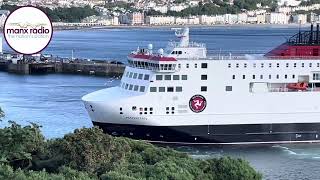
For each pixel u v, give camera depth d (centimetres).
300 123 13862
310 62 13888
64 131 14825
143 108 13325
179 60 13362
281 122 13812
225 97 13588
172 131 13450
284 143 13900
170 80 13388
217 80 13538
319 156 12975
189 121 13488
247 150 13475
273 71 13775
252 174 9662
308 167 12156
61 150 8750
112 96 13575
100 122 13500
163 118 13388
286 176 11544
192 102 13462
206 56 13812
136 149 9975
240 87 13638
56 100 19425
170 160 9250
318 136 13925
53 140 9494
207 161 9719
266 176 11525
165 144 13575
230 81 13600
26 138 8794
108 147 8825
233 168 9569
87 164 8500
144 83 13425
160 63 13225
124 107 13275
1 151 8500
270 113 13762
